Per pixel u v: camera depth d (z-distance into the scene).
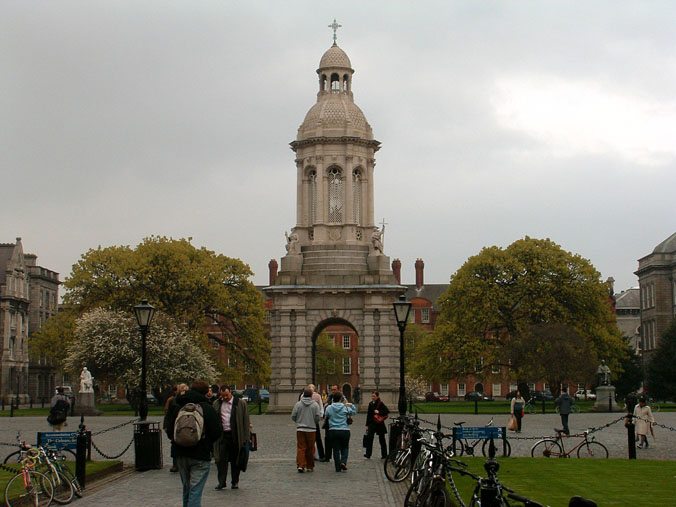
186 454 24.06
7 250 152.12
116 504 27.42
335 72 91.06
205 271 101.81
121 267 99.94
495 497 16.73
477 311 102.94
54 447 32.44
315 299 84.19
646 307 147.62
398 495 28.89
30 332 161.75
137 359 93.12
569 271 103.62
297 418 35.72
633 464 35.41
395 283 84.56
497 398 168.38
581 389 149.88
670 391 111.56
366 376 83.12
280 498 28.52
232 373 105.44
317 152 87.81
